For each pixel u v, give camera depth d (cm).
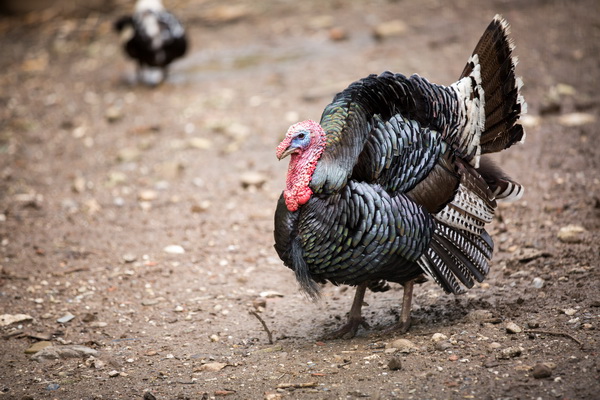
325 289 1272
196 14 3067
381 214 938
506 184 1065
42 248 1455
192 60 2577
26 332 1155
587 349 902
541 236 1300
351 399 863
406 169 956
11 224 1570
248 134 1941
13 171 1855
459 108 991
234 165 1795
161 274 1345
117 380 990
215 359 1038
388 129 955
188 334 1134
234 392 922
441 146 977
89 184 1762
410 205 952
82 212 1619
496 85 991
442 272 992
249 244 1448
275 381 940
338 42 2566
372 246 948
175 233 1506
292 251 991
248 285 1298
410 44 2431
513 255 1250
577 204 1399
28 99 2353
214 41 2750
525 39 2348
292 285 1292
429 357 942
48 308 1235
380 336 1048
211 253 1420
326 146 962
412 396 851
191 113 2120
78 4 3303
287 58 2477
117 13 3184
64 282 1324
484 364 902
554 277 1148
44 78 2541
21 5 3362
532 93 1950
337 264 974
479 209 1010
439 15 2702
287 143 953
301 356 1010
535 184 1504
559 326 977
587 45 2247
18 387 981
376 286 1107
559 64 2128
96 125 2114
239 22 2927
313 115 1998
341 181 948
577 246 1243
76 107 2256
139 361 1049
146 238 1490
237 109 2106
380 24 2683
